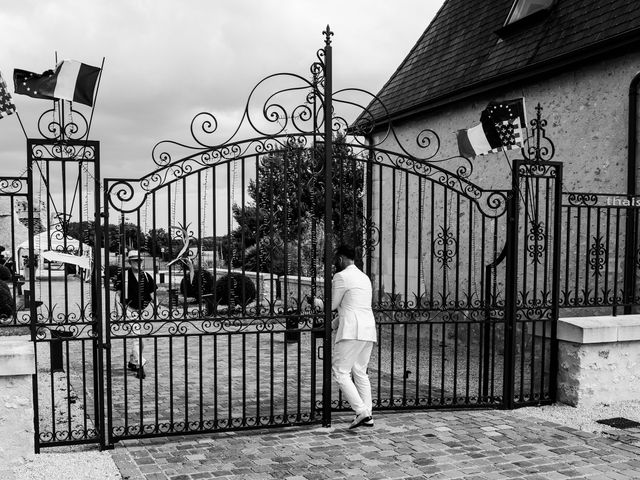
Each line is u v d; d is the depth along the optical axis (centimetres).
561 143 869
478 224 1044
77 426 578
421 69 1228
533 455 498
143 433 531
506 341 642
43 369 866
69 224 530
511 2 1045
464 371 873
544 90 895
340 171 587
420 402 661
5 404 474
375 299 1302
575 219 843
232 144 542
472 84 981
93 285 517
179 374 840
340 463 479
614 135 787
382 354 1009
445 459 488
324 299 571
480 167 1032
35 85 479
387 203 1259
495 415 618
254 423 588
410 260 1198
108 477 445
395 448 514
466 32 1148
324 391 575
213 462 480
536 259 650
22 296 1376
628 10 757
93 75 492
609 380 655
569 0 906
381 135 1279
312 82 560
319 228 953
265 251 1013
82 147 495
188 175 531
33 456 488
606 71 796
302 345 1098
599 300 675
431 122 1129
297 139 561
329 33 559
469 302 638
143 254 688
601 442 532
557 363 665
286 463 479
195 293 1217
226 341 1123
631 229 681
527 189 636
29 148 482
